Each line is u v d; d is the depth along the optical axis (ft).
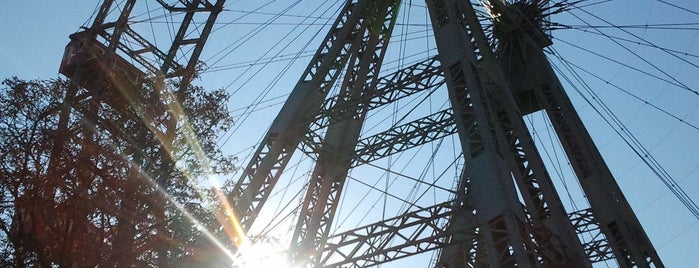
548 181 63.41
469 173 56.80
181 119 63.67
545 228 56.03
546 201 61.98
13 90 55.11
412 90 77.20
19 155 52.54
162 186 58.90
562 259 55.88
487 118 60.44
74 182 52.95
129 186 55.11
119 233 53.62
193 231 58.65
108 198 54.08
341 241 63.36
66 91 59.77
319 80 81.87
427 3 75.25
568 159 77.41
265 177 75.15
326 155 83.25
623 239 69.26
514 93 84.17
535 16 88.74
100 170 54.54
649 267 67.41
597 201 73.26
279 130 78.18
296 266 65.21
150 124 62.23
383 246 61.16
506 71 85.71
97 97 60.64
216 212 62.95
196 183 61.36
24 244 49.67
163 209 56.49
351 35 85.61
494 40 88.79
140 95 63.46
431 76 76.02
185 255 57.11
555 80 83.41
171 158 61.16
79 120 57.21
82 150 54.49
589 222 77.82
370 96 77.97
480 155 56.75
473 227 55.52
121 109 61.05
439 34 71.00
